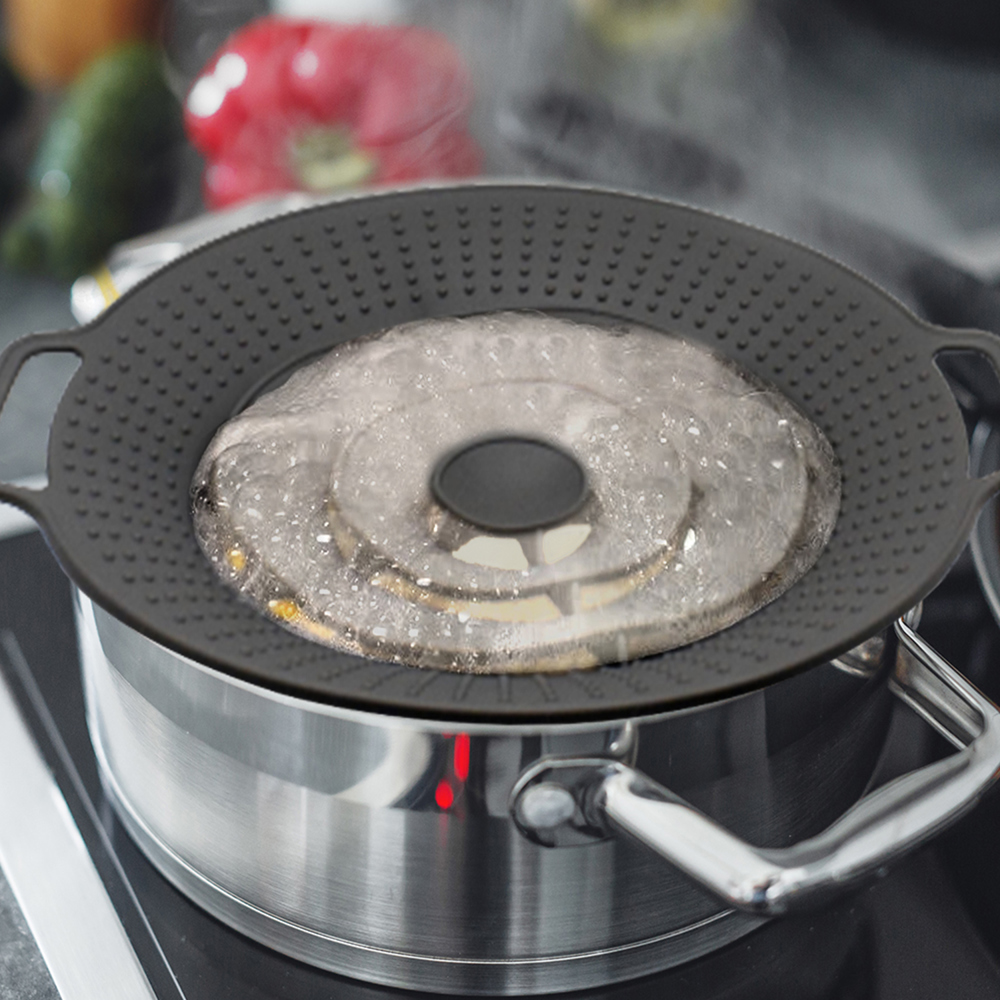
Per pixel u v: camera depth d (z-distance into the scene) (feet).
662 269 3.62
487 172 5.09
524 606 3.23
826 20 6.06
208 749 3.21
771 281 3.56
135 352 3.43
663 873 3.23
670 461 3.39
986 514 3.84
